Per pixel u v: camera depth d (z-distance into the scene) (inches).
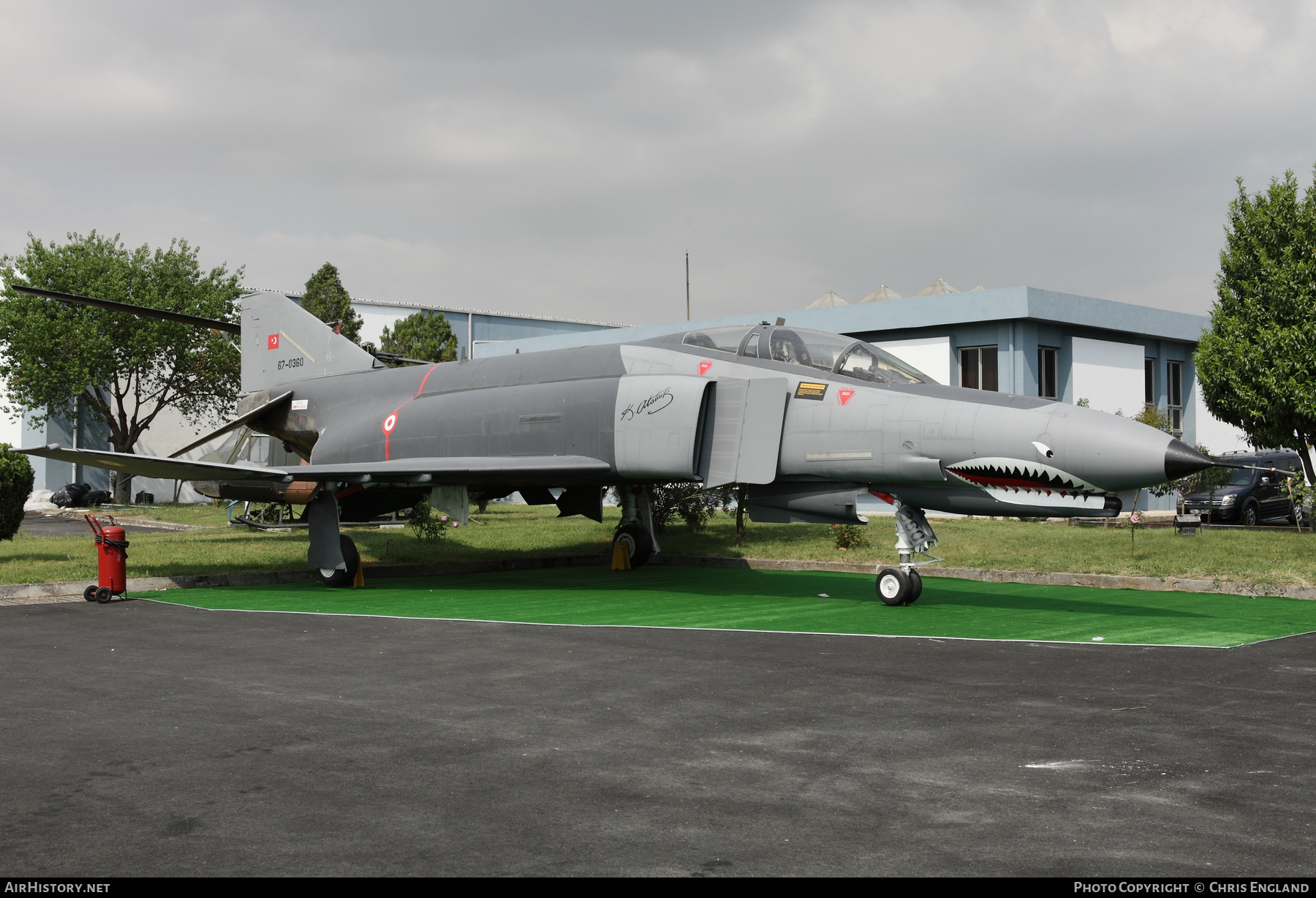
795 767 202.7
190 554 690.8
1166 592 515.8
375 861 152.5
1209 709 254.7
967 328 1191.6
